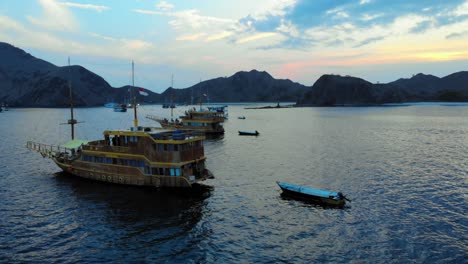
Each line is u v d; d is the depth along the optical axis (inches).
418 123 6254.9
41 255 1206.3
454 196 1803.6
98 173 2106.3
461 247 1242.6
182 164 1863.9
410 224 1448.1
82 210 1648.6
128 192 1907.0
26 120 7677.2
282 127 5880.9
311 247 1263.5
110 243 1301.7
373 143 3754.9
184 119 5064.0
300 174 2341.3
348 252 1221.1
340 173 2349.9
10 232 1393.9
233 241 1318.9
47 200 1791.3
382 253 1208.8
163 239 1337.4
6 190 1966.0
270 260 1174.3
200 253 1225.4
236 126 6205.7
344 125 6053.2
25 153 3161.9
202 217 1561.3
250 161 2810.0
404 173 2315.5
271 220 1520.7
